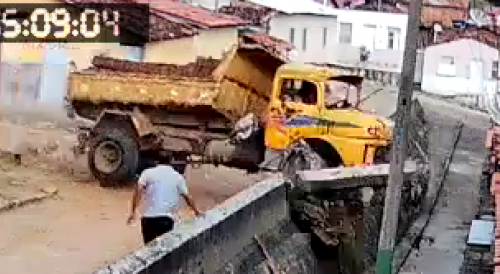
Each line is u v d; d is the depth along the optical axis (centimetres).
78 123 1956
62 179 1923
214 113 1819
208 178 2002
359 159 1864
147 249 897
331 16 4725
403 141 1256
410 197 2025
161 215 1214
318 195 1427
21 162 2053
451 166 2866
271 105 1898
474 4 6225
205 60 1953
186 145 1853
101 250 1431
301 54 4478
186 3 3550
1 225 1532
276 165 1861
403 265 1709
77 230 1541
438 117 4044
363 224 1521
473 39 5381
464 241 1920
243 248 1129
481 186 2391
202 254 984
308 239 1373
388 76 4809
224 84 1808
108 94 1886
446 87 5381
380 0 5781
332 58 4775
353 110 1934
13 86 2570
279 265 1191
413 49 1241
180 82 1816
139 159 1870
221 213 1073
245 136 1850
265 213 1245
